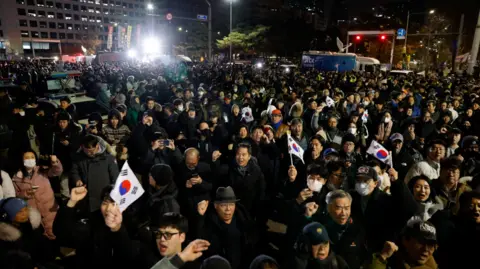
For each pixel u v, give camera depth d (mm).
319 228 2775
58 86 14398
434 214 3602
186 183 4215
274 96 10578
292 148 4883
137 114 8844
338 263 2879
